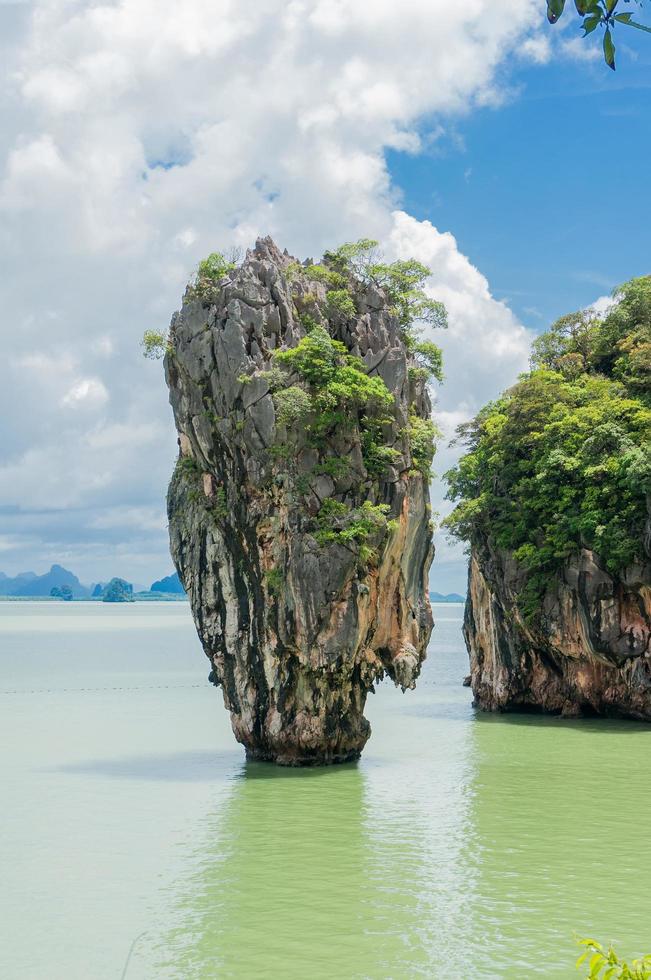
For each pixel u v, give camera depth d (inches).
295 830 1512.1
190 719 2783.0
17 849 1406.3
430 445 2107.5
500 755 2210.9
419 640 2111.2
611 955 438.9
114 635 7588.6
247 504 1974.7
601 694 2864.2
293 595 1921.8
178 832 1501.0
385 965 989.8
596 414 2837.1
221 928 1093.8
